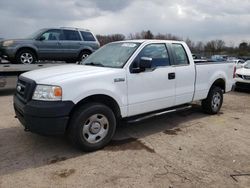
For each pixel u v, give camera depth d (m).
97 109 4.12
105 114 4.25
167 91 5.18
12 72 8.76
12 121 5.72
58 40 10.12
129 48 4.91
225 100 8.81
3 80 8.55
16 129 5.20
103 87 4.17
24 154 4.09
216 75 6.35
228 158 4.09
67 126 4.03
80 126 3.99
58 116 3.76
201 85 5.98
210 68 6.20
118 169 3.66
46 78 3.95
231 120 6.19
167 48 5.30
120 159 3.97
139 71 4.61
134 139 4.82
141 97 4.74
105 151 4.25
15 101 4.36
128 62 4.58
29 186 3.22
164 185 3.28
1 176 3.44
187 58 5.66
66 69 4.49
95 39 11.30
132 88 4.59
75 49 10.55
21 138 4.73
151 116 5.02
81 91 3.94
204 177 3.49
